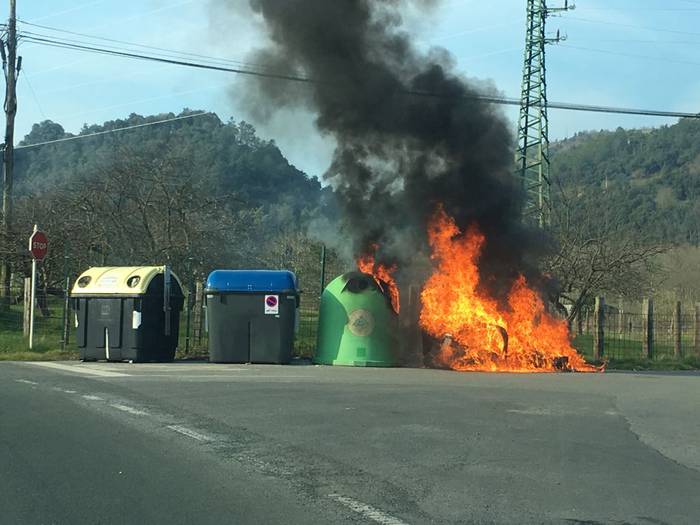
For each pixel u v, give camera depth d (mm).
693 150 85000
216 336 14703
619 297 28203
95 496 5699
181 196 26875
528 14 31656
